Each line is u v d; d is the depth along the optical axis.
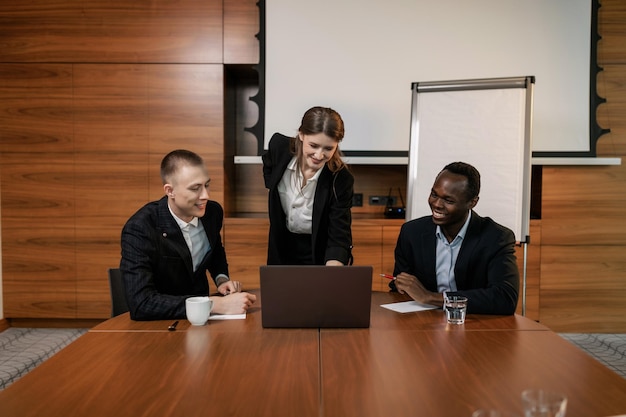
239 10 4.25
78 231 4.33
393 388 1.41
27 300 4.38
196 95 4.27
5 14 4.24
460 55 4.23
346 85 4.27
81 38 4.25
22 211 4.34
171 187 2.18
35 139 4.30
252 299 2.12
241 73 4.59
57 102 4.28
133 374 1.49
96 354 1.65
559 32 4.21
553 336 1.86
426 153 3.57
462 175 2.29
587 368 1.55
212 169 4.30
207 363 1.58
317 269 1.91
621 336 4.29
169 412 1.26
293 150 2.59
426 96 3.56
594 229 4.31
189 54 4.26
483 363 1.59
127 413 1.25
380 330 1.92
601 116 4.30
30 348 3.93
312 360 1.61
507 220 3.45
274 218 2.71
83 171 4.30
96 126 4.28
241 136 4.80
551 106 4.24
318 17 4.24
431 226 2.49
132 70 4.27
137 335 1.85
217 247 2.61
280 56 4.26
